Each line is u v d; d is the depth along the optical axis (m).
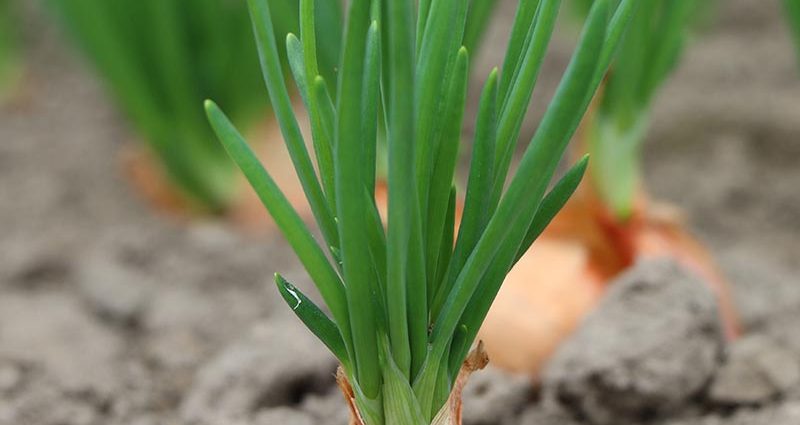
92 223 1.11
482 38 0.72
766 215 1.15
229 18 1.00
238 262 0.95
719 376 0.67
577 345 0.66
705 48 1.48
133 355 0.80
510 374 0.69
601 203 0.72
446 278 0.47
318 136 0.47
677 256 0.72
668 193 1.20
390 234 0.43
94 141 1.34
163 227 1.05
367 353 0.46
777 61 1.43
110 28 0.97
